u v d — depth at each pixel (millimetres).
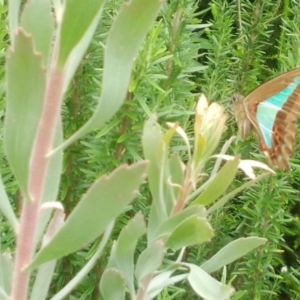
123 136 603
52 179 446
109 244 613
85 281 639
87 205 383
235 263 749
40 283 458
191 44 664
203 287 447
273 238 687
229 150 715
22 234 409
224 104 718
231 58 761
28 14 395
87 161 635
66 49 377
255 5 768
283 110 552
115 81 380
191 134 680
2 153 587
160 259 455
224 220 733
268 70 771
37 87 368
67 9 365
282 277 697
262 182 685
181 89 654
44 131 393
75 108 630
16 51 360
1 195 417
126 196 383
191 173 461
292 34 711
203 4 958
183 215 449
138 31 377
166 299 587
